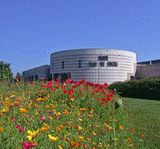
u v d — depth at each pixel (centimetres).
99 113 559
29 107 346
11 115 285
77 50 4634
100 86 701
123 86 1805
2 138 196
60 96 604
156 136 503
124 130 469
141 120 695
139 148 410
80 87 726
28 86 721
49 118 285
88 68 4519
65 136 245
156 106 1068
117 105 354
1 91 574
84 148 236
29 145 154
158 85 1534
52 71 5341
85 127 358
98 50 4519
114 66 4550
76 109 464
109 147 295
